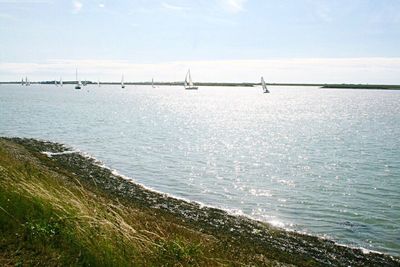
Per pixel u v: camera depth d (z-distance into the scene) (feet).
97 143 160.15
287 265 50.42
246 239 61.16
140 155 136.46
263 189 95.20
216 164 124.47
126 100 545.03
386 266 54.60
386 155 141.28
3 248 27.89
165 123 257.55
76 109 346.95
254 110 405.80
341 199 86.84
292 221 73.20
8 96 571.28
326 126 250.78
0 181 37.86
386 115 339.77
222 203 83.87
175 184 98.89
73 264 27.09
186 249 35.70
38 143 148.05
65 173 91.09
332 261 55.36
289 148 159.12
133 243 31.68
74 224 31.68
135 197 82.53
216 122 274.98
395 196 88.99
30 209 33.55
